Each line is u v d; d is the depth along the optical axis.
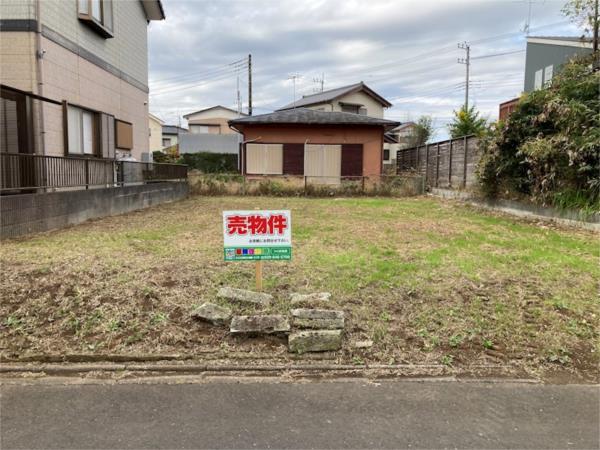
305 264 5.20
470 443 2.34
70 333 3.53
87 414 2.58
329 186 16.48
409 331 3.63
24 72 8.77
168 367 3.14
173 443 2.31
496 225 8.64
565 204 8.59
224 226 3.99
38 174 7.46
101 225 8.27
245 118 18.61
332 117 18.73
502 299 4.21
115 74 12.85
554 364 3.24
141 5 15.02
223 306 3.88
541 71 20.84
